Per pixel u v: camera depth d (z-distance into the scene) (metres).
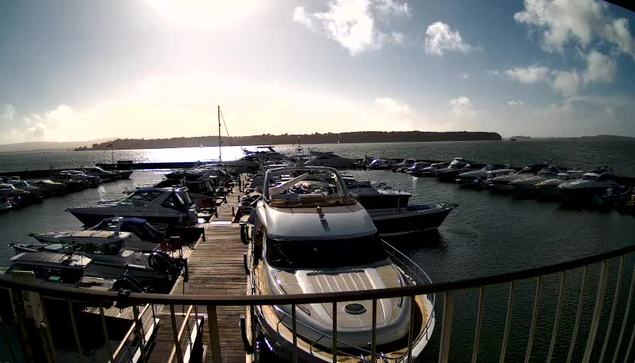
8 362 7.50
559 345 10.98
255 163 53.44
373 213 22.91
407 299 7.23
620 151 133.12
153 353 8.05
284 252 8.12
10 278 2.59
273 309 7.18
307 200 9.80
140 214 21.89
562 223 26.20
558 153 122.81
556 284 14.84
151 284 13.61
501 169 49.47
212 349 2.32
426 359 10.30
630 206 28.27
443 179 52.31
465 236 23.12
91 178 51.00
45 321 2.62
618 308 12.64
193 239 22.19
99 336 10.09
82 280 12.43
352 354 6.17
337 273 7.73
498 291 14.33
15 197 36.34
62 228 27.28
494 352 10.82
